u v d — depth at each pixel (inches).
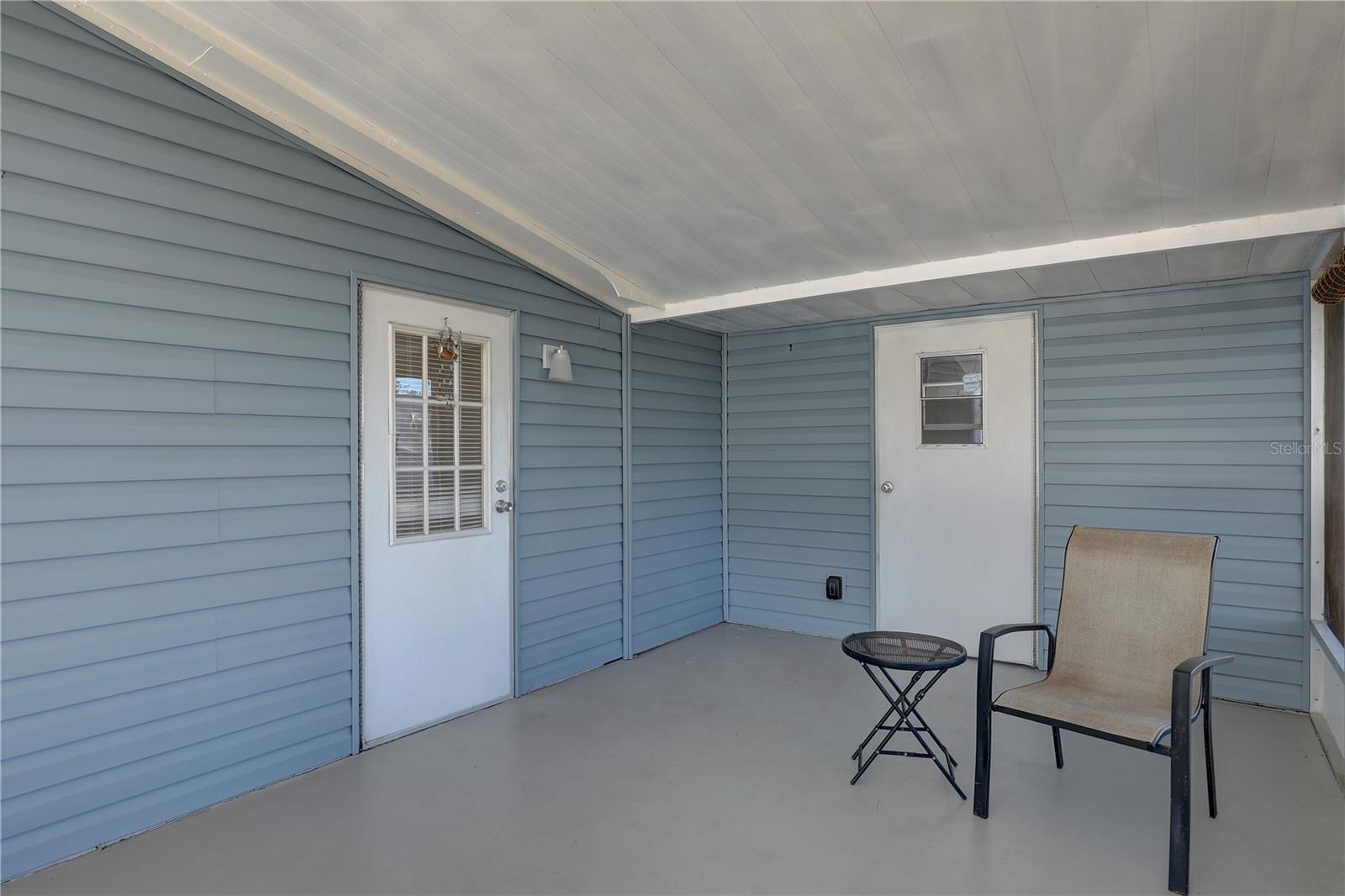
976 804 103.5
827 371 193.5
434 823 102.0
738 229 129.5
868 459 186.7
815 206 118.7
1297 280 138.8
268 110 109.0
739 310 172.7
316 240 116.1
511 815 104.0
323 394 117.9
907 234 125.9
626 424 178.7
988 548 171.0
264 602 111.2
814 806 106.4
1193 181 101.3
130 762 97.8
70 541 91.7
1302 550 139.1
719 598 212.4
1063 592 117.9
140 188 96.9
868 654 112.0
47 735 90.4
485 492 145.1
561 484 161.9
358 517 122.8
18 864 88.6
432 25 85.7
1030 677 160.4
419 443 133.0
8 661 87.4
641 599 184.1
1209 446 146.9
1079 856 93.3
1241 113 85.4
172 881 88.5
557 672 161.2
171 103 99.7
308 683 117.0
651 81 91.4
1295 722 134.7
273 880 88.9
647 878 89.3
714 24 80.3
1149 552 112.2
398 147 114.1
